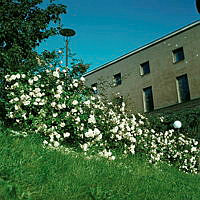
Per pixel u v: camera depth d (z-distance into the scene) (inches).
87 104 253.8
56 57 306.3
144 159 269.1
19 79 242.1
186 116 467.2
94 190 130.7
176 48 694.5
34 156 147.6
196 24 660.1
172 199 154.2
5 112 227.3
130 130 282.2
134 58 788.6
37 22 348.8
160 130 480.7
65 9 378.3
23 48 327.6
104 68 858.8
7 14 328.2
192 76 647.1
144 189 156.3
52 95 235.8
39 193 115.3
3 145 146.1
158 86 713.0
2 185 110.3
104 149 222.5
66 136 219.6
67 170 146.7
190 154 349.7
